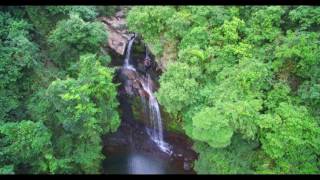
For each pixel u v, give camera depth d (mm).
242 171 15797
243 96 16203
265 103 16500
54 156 16016
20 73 18062
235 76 16594
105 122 16609
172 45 18938
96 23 19062
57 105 15742
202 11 18594
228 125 14977
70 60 19000
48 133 15828
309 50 16484
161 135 20469
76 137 16703
